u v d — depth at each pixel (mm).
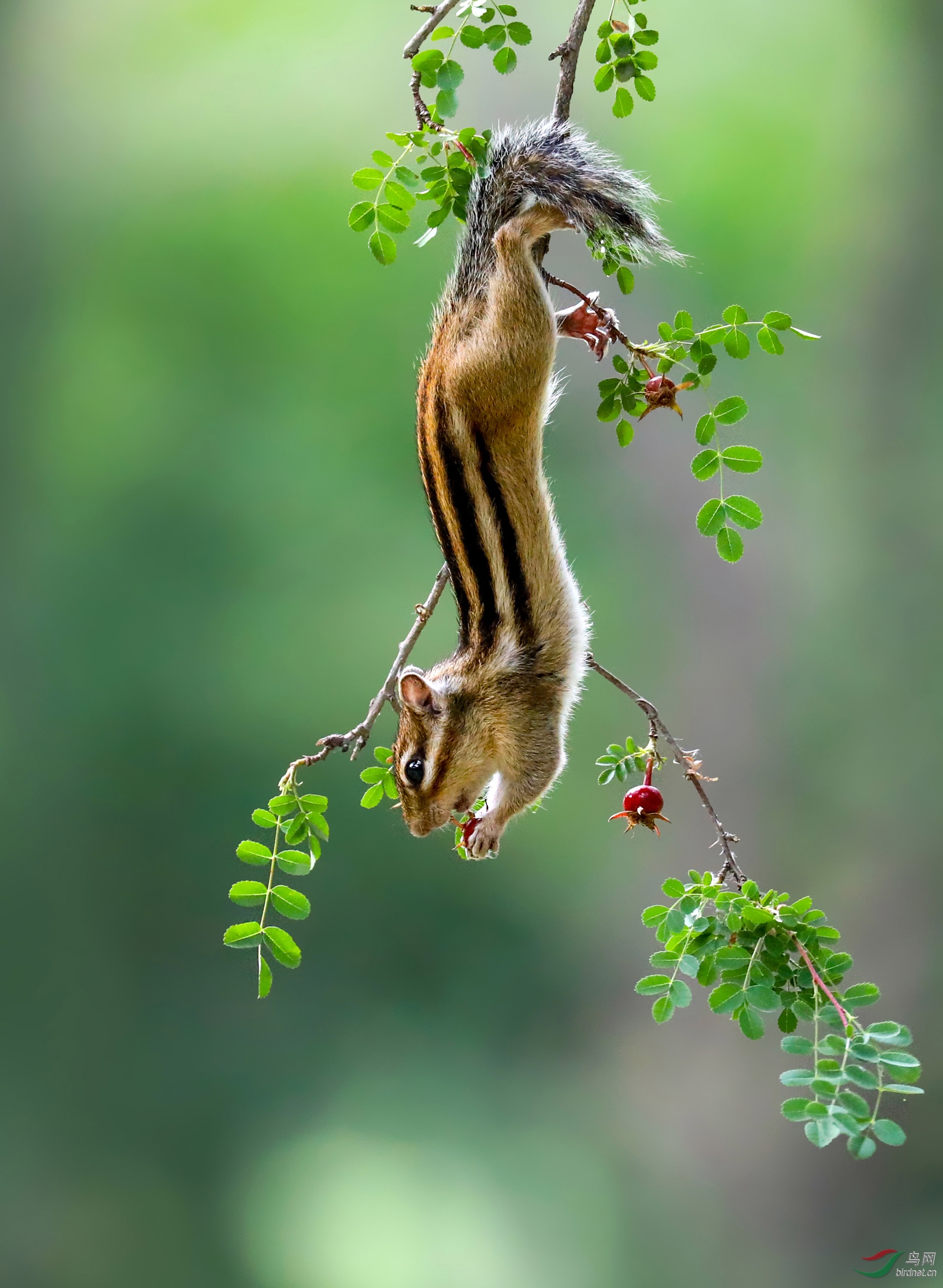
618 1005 20516
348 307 23719
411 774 7621
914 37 21297
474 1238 18656
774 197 22484
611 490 20734
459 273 7352
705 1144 18406
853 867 18828
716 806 19781
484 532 7320
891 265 20828
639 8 22562
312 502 22906
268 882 6023
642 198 6801
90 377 23844
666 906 5723
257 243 24078
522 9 20594
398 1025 20891
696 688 20203
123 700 21750
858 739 19234
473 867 21203
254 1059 20781
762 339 6246
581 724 20719
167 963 21281
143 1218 19875
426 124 6242
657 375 6371
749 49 22812
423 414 7500
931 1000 17578
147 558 22516
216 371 23734
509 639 7469
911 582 19484
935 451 19953
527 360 7117
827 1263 16938
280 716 21797
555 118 6879
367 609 22328
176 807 21656
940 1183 16859
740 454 6176
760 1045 18516
